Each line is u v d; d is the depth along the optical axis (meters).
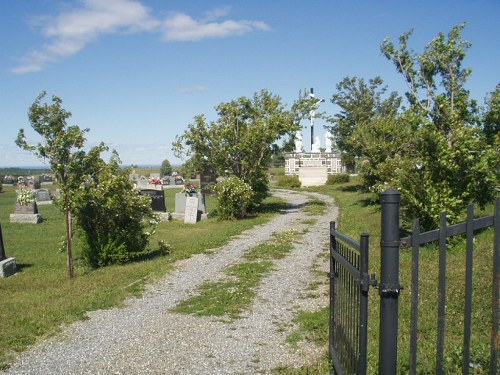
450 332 5.93
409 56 15.71
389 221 3.34
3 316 8.02
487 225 3.05
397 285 3.34
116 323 7.61
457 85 14.69
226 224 20.55
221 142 23.86
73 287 10.16
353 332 4.14
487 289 7.35
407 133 17.03
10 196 40.81
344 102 34.16
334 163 50.91
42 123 11.03
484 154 10.92
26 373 5.77
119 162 12.40
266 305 8.34
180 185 52.09
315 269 11.16
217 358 6.06
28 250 15.66
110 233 12.78
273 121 23.70
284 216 22.41
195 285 10.13
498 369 4.54
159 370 5.75
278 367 5.68
